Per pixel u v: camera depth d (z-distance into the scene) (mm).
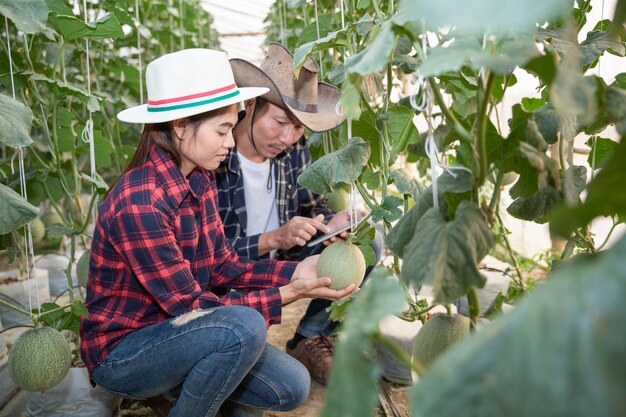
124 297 1833
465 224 1008
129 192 1706
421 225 1058
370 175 2066
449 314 1377
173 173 1771
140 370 1783
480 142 1040
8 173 2592
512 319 589
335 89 2314
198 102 1673
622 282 541
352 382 707
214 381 1739
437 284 963
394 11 1707
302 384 1959
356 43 2365
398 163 3375
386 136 1815
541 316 565
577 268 590
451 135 1202
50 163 2717
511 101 3133
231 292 2012
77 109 3400
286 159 2576
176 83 1675
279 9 4125
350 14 2447
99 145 2834
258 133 2273
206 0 5980
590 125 1514
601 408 507
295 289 1805
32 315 1942
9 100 1654
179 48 4836
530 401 541
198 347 1719
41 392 1990
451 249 986
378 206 1788
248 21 7016
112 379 1828
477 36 1027
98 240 1770
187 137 1732
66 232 2492
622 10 838
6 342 2629
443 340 1330
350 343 724
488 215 1182
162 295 1764
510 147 1178
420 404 599
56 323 2100
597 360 519
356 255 1795
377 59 968
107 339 1832
